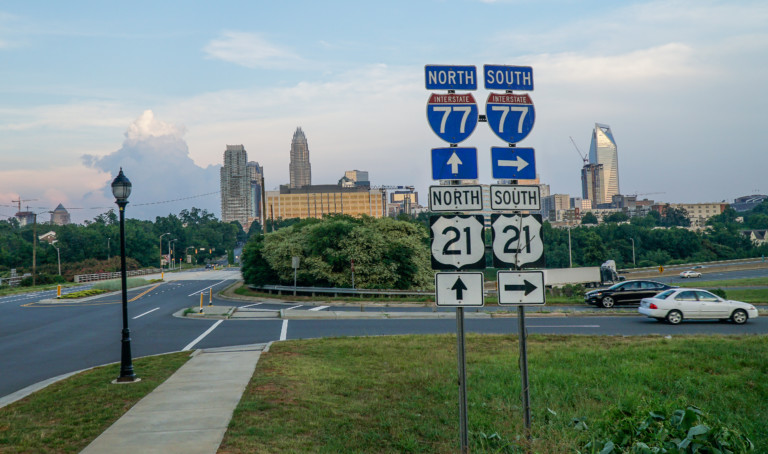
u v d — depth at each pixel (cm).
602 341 1736
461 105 734
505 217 711
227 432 813
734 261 11231
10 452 750
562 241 12581
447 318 2567
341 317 2636
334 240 4000
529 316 2605
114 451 735
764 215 19400
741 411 953
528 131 752
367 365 1364
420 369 1296
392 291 3603
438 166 713
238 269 12312
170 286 6078
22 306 3816
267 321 2511
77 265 9550
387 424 869
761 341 1620
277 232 4619
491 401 1023
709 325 2208
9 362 1620
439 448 757
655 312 2253
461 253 696
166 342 1931
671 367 1282
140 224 18988
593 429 755
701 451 562
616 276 5562
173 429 831
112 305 3653
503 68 756
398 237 4234
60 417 934
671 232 12644
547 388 1091
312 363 1383
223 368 1325
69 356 1708
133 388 1139
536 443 697
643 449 571
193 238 18275
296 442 772
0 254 10775
